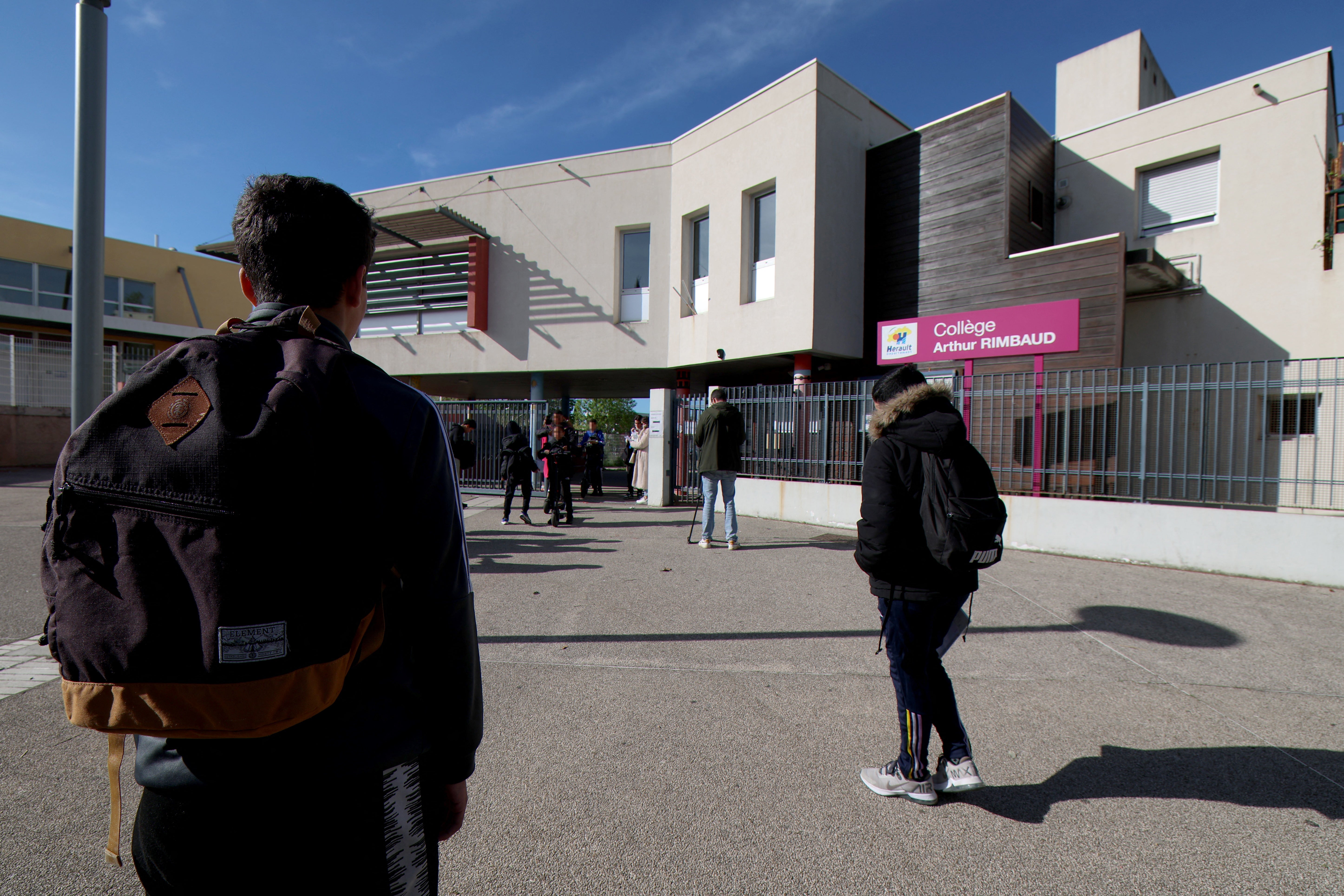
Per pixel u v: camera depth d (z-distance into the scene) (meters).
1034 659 4.16
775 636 4.56
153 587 0.85
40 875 2.15
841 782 2.77
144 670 0.84
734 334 12.66
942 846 2.35
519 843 2.35
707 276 13.72
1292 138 10.36
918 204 11.88
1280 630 4.71
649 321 14.36
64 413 18.44
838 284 11.82
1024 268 10.51
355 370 1.03
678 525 9.54
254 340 1.00
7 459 17.23
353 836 0.94
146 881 0.98
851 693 3.65
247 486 0.85
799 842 2.37
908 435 2.52
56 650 0.89
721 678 3.84
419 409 1.05
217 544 0.84
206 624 0.83
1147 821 2.51
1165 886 2.15
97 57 4.14
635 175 14.44
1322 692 3.68
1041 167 12.24
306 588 0.87
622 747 3.04
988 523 2.40
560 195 15.12
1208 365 6.64
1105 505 7.00
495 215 15.75
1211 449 7.91
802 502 9.66
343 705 0.95
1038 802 2.63
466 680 1.06
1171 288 11.32
